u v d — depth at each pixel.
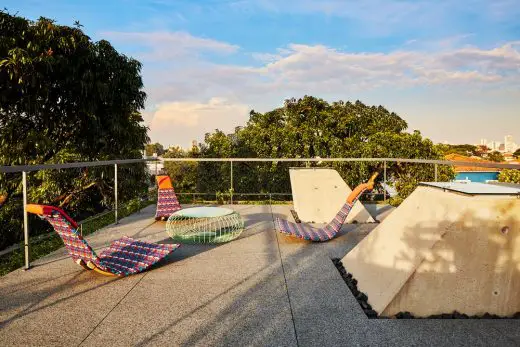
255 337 2.03
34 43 8.45
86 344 1.96
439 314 2.27
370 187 4.39
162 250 3.43
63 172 8.91
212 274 3.11
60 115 9.75
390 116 14.84
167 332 2.09
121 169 10.06
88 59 9.24
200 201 8.95
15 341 1.99
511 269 2.29
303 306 2.44
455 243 2.28
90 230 5.43
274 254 3.71
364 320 2.22
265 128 13.66
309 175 6.02
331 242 4.18
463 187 2.59
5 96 8.47
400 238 2.64
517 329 2.10
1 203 8.95
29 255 3.30
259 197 11.98
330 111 13.78
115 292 2.71
